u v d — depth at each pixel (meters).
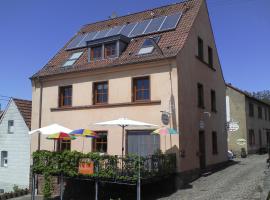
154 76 17.34
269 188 13.86
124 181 14.46
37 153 17.02
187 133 17.41
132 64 17.83
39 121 21.08
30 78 21.53
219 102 23.12
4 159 23.77
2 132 23.98
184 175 16.64
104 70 18.86
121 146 17.94
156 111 17.11
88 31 24.20
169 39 18.50
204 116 20.03
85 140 19.22
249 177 16.98
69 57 21.69
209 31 22.20
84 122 19.39
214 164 21.02
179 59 17.12
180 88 16.98
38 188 20.50
